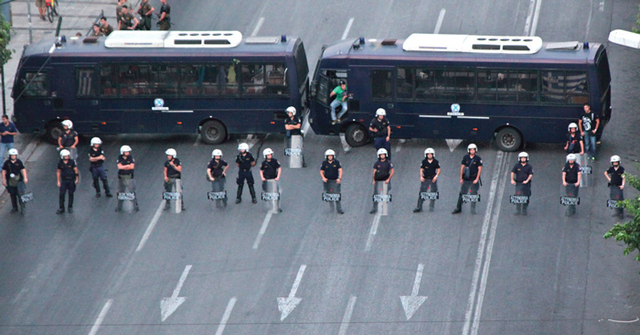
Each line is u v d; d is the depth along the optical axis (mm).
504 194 59500
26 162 65750
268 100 66250
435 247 54156
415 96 64812
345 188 60719
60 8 87500
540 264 52312
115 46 66375
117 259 54094
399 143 66750
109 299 50562
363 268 52406
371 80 65000
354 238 55312
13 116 67938
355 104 65562
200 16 83812
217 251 54469
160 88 66500
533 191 59688
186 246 55094
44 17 84938
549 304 49031
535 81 63125
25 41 81562
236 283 51500
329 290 50656
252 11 84438
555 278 51125
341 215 57750
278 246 54781
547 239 54594
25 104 67438
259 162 64750
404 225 56438
